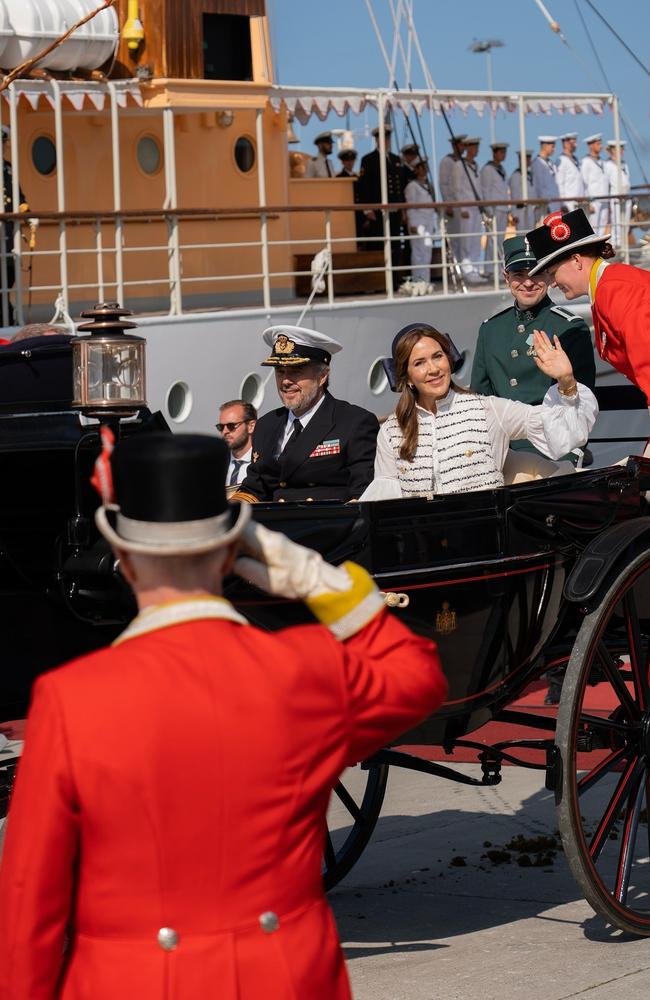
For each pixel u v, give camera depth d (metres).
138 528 2.81
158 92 18.89
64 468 5.32
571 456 7.48
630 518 6.29
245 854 2.78
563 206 26.84
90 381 5.06
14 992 2.75
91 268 19.36
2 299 17.00
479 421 6.38
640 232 27.28
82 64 17.88
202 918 2.77
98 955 2.76
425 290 20.42
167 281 16.34
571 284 6.96
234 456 10.93
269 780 2.79
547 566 5.95
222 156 20.56
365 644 3.04
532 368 8.95
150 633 2.83
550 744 5.77
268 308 17.23
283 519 5.12
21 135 18.64
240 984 2.75
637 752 6.04
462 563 5.55
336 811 8.20
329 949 2.89
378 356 18.69
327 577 3.03
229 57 19.94
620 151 25.84
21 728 9.66
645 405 8.68
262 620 5.00
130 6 18.73
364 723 2.95
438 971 5.48
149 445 2.79
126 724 2.72
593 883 5.66
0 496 5.44
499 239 25.78
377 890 6.78
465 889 6.71
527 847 7.31
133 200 19.78
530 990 5.18
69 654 5.55
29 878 2.73
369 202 23.27
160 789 2.72
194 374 16.38
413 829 7.83
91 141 19.27
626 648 6.45
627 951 5.65
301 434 7.50
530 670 6.13
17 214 15.39
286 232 21.44
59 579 5.18
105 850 2.74
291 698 2.83
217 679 2.79
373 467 7.38
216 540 2.82
